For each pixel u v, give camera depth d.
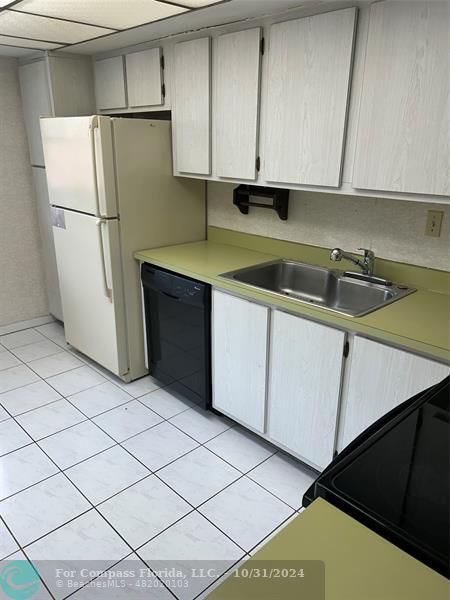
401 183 1.75
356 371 1.79
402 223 2.13
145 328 2.95
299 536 0.75
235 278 2.32
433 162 1.65
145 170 2.72
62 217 3.00
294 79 1.99
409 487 0.83
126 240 2.76
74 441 2.43
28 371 3.18
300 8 1.90
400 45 1.63
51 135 2.84
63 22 2.24
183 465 2.26
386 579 0.68
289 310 1.99
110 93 3.06
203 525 1.90
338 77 1.83
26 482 2.13
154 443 2.42
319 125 1.95
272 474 2.21
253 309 2.15
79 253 2.96
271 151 2.18
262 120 2.19
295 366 2.04
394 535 0.74
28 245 3.74
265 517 1.95
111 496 2.05
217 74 2.33
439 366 1.53
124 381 3.03
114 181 2.60
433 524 0.75
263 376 2.20
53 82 3.03
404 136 1.70
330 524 0.77
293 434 2.16
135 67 2.79
